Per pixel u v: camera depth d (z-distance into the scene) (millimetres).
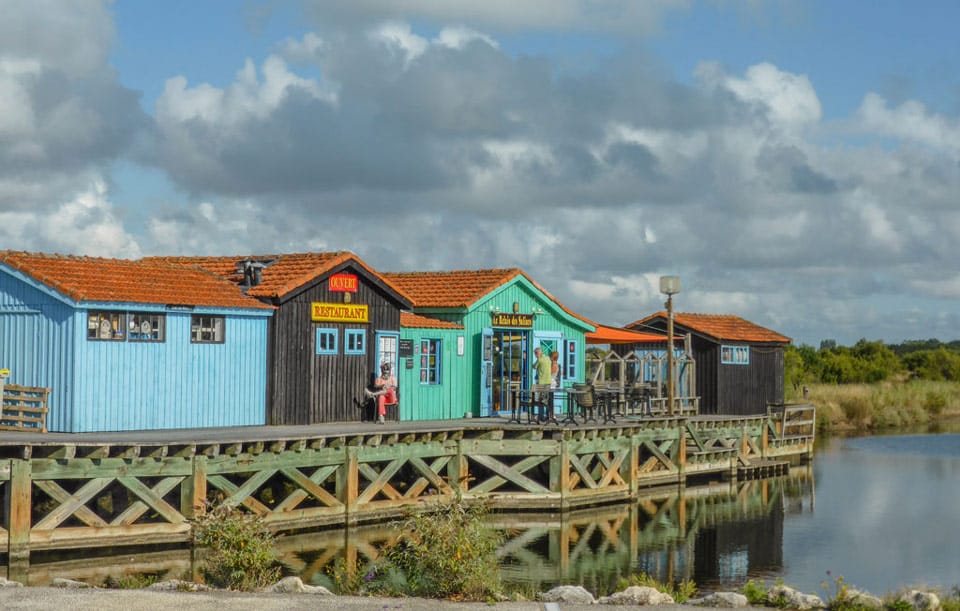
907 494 32125
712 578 19953
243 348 26891
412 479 28109
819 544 23766
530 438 27766
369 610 12156
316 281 28234
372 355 29891
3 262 24219
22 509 19062
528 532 24594
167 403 25156
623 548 22875
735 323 46125
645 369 42000
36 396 23297
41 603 12305
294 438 22750
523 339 34781
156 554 20234
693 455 35188
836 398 58625
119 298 23906
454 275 35500
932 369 90938
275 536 22375
